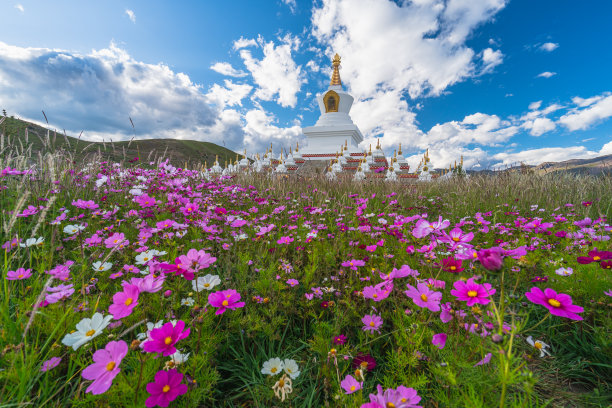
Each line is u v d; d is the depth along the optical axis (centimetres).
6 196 303
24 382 101
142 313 150
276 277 211
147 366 116
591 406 136
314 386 142
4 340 121
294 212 433
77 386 123
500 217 442
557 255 258
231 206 441
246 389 150
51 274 160
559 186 578
